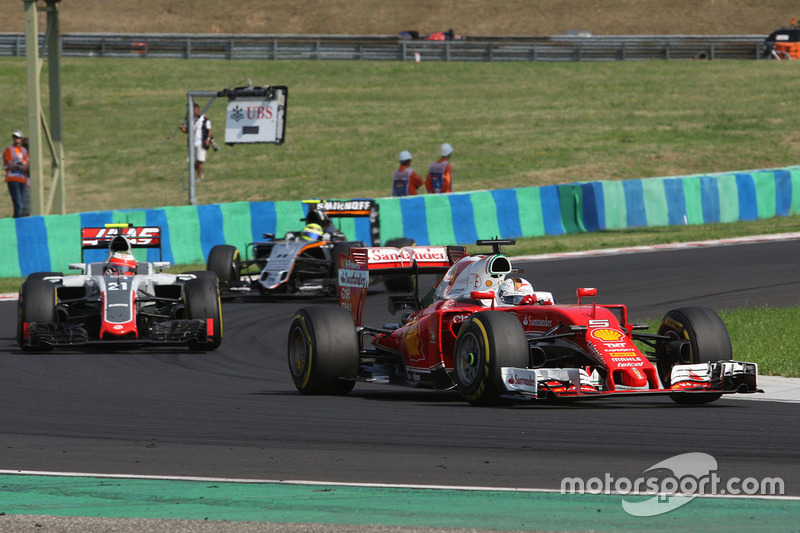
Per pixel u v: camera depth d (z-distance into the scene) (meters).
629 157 127.38
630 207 93.50
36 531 19.14
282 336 52.28
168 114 152.38
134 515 20.27
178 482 23.03
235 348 49.00
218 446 27.02
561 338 31.83
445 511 20.33
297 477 23.41
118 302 47.25
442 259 39.31
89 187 121.31
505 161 126.12
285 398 35.16
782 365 39.12
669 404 32.62
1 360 45.09
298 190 116.50
